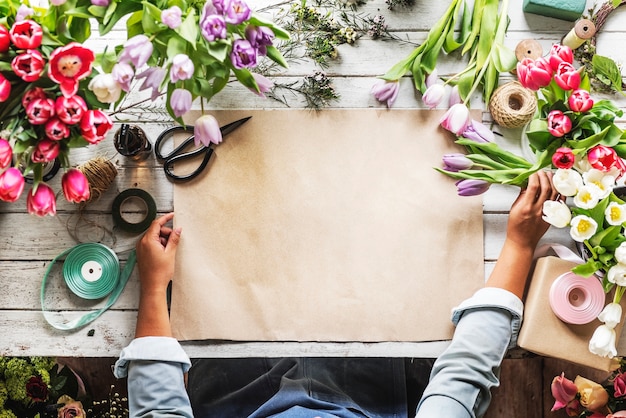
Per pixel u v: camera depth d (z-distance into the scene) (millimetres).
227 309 1584
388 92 1557
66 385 1943
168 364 1473
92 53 1088
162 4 1241
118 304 1599
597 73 1575
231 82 1589
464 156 1522
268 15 1589
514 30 1611
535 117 1425
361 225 1594
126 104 1586
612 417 1572
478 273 1581
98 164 1551
